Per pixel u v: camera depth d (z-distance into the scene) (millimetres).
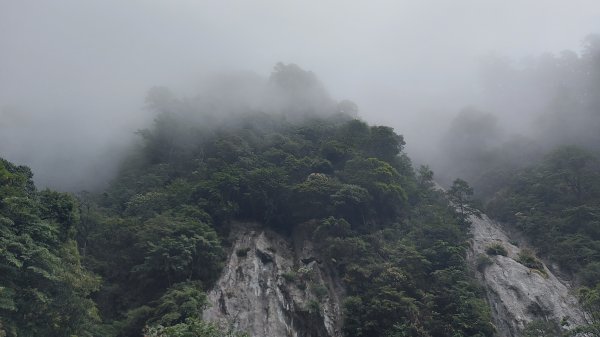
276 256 44281
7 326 24406
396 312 34531
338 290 39469
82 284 30188
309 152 58156
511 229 56062
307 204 47594
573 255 45812
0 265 25500
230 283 39875
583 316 36656
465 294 36781
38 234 29250
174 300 33000
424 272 39375
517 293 41812
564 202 54406
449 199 56500
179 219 42312
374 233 44969
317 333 35812
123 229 41562
